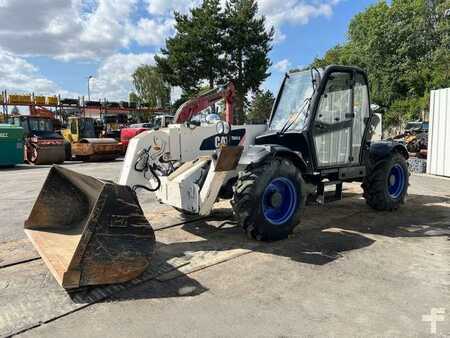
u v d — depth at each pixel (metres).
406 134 17.94
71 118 17.81
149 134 4.50
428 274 3.52
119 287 3.22
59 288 3.22
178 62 28.77
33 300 3.02
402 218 5.52
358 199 6.82
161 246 4.25
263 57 29.59
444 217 5.57
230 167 4.14
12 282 3.34
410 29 26.52
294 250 4.14
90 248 3.07
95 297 3.06
